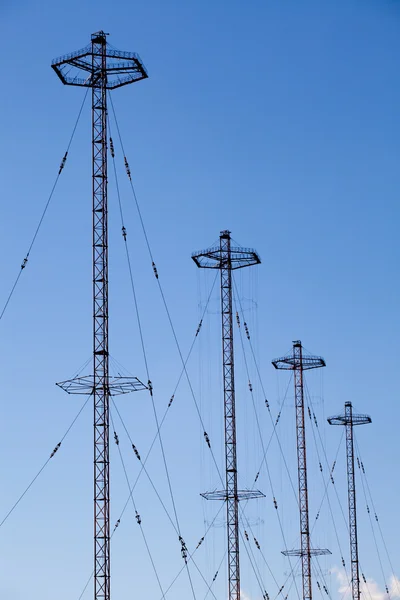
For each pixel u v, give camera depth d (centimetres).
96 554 19325
